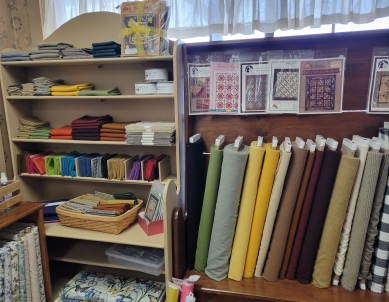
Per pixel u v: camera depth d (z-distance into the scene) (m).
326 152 1.18
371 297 1.20
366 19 1.36
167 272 1.33
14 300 1.28
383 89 1.34
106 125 1.62
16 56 1.63
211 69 1.48
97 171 1.66
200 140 1.47
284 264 1.33
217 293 1.27
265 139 1.51
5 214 1.32
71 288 1.58
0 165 1.77
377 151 1.13
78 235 1.46
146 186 1.84
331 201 1.20
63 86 1.63
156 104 1.73
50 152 1.89
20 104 1.79
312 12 1.40
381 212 1.18
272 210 1.27
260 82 1.45
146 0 1.44
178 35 1.61
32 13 1.84
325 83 1.38
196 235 1.45
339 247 1.25
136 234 1.46
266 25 1.45
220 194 1.29
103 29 1.72
